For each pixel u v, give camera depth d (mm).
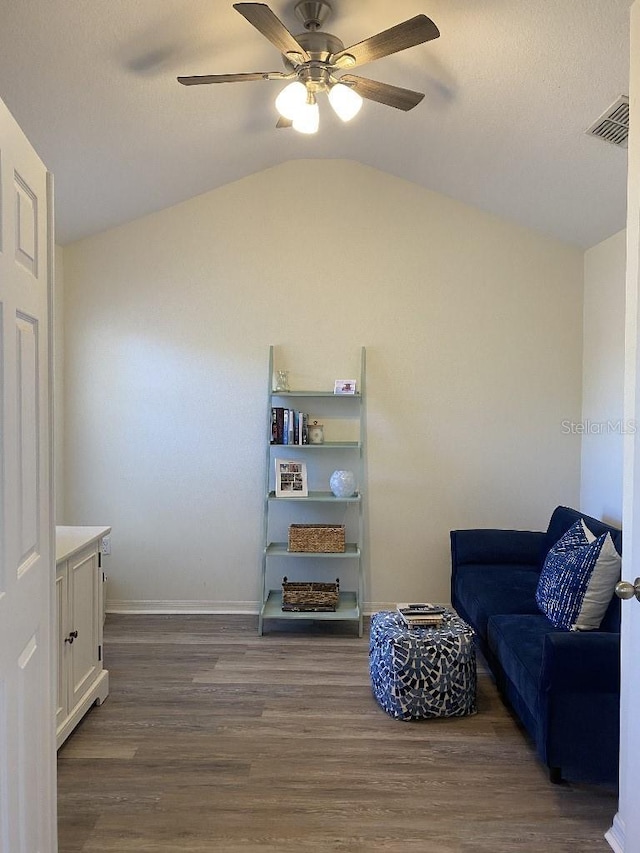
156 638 4086
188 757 2705
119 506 4566
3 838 1358
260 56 2859
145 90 2906
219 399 4543
